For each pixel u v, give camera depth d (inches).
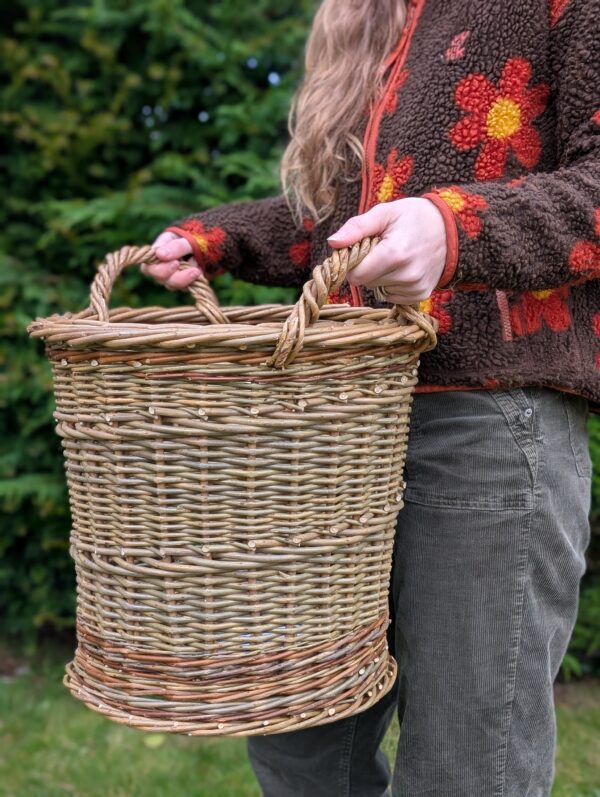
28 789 75.8
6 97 98.9
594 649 94.8
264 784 49.4
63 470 98.9
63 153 99.5
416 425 40.6
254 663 35.6
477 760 38.7
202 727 35.0
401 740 40.9
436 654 39.3
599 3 35.4
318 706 36.3
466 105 38.6
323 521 35.2
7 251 101.0
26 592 103.3
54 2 99.3
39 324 36.6
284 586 35.2
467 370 38.1
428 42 41.7
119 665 36.7
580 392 39.1
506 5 38.1
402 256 30.5
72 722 88.4
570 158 35.7
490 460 38.2
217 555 34.6
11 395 96.0
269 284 55.2
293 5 97.6
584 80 35.6
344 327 33.5
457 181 38.8
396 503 38.1
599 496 88.1
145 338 32.3
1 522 99.0
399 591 41.6
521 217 32.2
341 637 37.0
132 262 48.9
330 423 34.2
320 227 47.6
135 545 35.4
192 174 93.3
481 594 38.5
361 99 44.9
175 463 34.0
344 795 48.0
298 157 47.8
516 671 38.4
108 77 98.6
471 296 38.2
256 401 33.2
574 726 86.9
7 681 97.8
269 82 98.6
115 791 75.6
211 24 98.5
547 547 38.7
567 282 33.7
